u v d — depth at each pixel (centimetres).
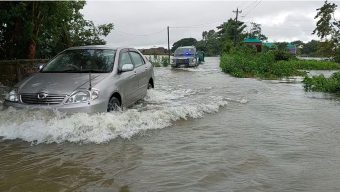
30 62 1338
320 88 1206
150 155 504
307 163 474
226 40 6034
